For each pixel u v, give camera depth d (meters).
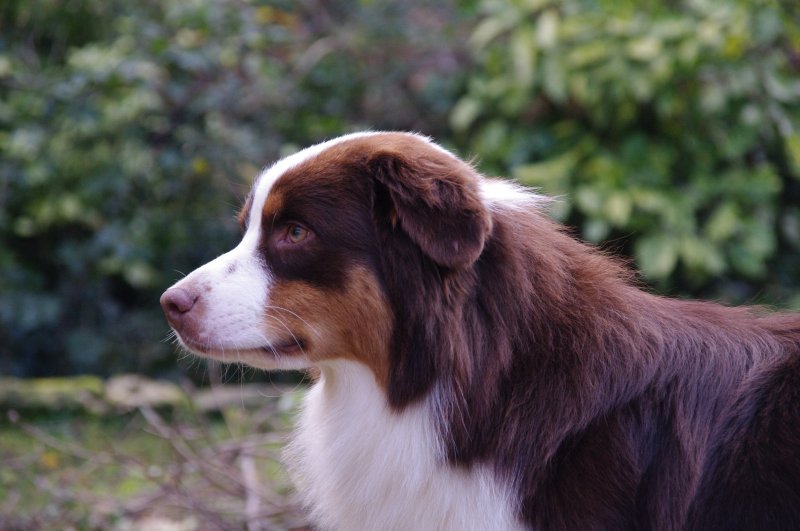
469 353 3.83
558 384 3.84
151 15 9.28
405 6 9.97
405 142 4.05
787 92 7.81
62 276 9.36
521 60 8.30
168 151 8.70
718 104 7.88
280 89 9.16
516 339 3.89
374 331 3.91
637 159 8.22
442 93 9.39
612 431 3.81
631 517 3.77
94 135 8.72
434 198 3.69
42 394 8.19
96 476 6.84
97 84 8.58
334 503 4.19
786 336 4.05
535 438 3.81
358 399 4.06
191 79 8.89
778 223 8.56
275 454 6.44
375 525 4.06
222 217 8.91
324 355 4.00
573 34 8.34
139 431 7.94
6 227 8.99
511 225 3.99
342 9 10.20
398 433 3.94
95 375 9.20
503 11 8.56
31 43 9.63
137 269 8.82
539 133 8.59
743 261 8.01
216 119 8.81
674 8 8.42
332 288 3.92
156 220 8.92
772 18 7.68
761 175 8.05
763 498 3.68
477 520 3.84
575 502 3.74
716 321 4.11
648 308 4.09
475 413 3.85
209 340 3.95
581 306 3.96
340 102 9.59
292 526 5.67
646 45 7.91
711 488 3.79
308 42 9.83
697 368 3.91
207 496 6.23
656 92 8.12
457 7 9.61
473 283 3.85
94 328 9.22
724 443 3.81
